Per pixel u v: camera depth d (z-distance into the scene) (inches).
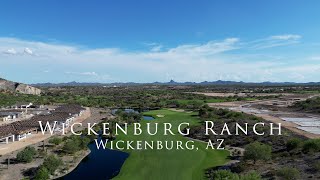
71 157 2706.7
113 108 6771.7
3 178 2175.2
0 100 7130.9
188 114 5329.7
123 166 2444.6
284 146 2696.9
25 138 3410.4
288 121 4217.5
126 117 4682.6
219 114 4837.6
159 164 2474.2
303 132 3334.2
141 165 2455.7
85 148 2992.1
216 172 1962.4
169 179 2130.9
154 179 2143.2
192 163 2466.8
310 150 2309.3
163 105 6870.1
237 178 1800.0
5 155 2709.2
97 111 6156.5
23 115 5260.8
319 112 5128.0
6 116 4965.6
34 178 2175.2
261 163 2263.8
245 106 6392.7
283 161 2213.3
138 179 2149.4
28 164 2461.9
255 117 4170.8
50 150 2893.7
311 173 1882.4
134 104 7244.1
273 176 1918.1
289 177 1843.0
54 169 2288.4
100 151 2935.5
